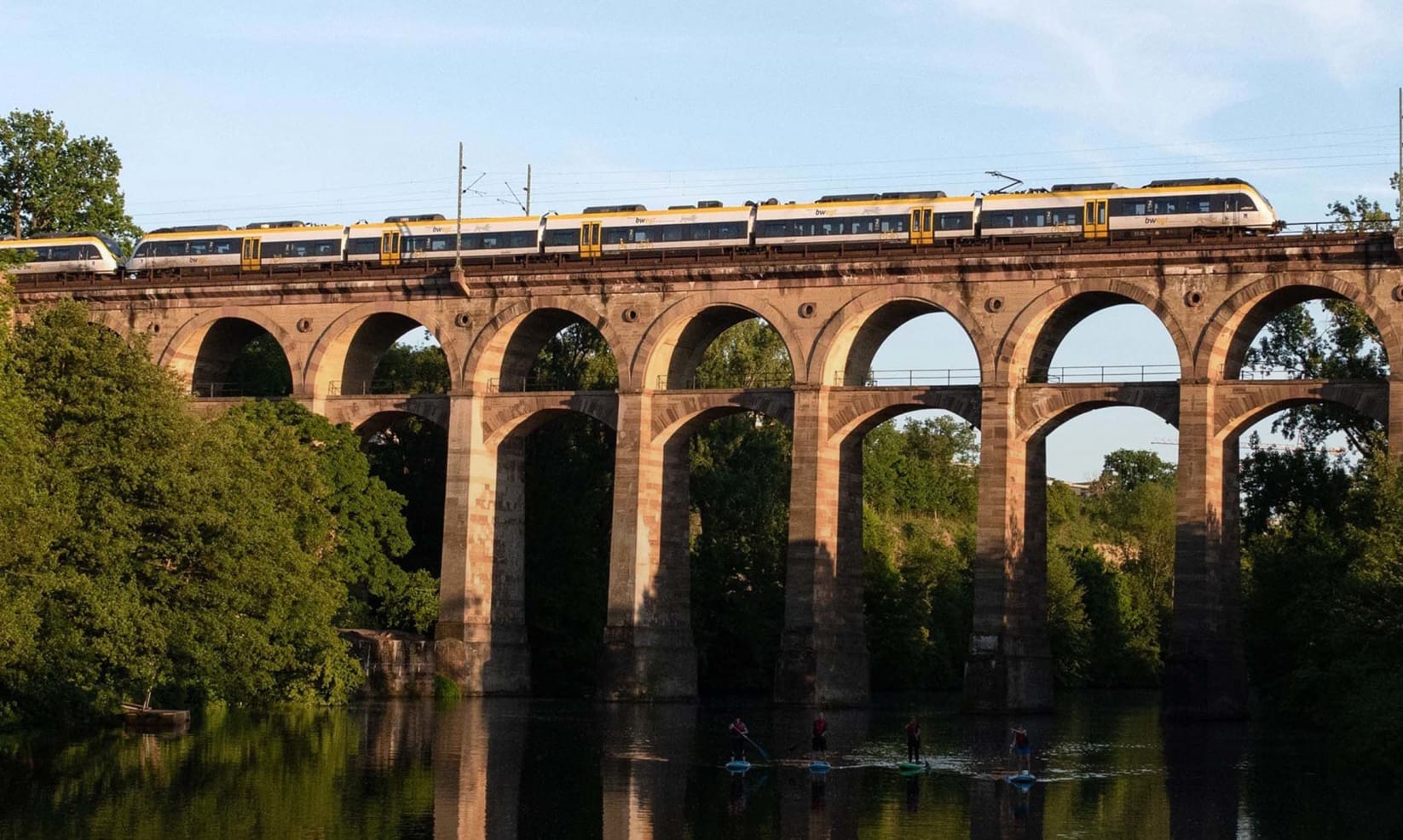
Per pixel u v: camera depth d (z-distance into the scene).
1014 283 113.06
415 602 124.94
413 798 74.31
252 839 64.69
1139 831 69.50
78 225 167.25
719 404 119.19
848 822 70.88
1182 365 108.94
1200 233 111.94
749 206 123.38
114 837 64.69
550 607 134.50
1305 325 132.50
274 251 134.38
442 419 126.06
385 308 127.25
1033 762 89.50
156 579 93.44
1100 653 159.75
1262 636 113.25
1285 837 68.44
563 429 148.00
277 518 100.94
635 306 121.19
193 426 97.56
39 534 82.81
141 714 94.81
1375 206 132.25
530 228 127.69
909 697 138.38
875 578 148.38
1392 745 81.75
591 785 79.25
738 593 143.75
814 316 117.00
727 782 81.12
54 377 93.12
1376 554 89.19
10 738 88.38
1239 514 111.81
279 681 109.12
